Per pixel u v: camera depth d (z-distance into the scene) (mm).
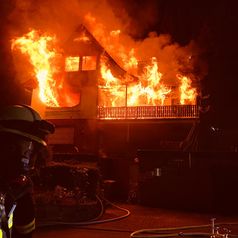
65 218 11570
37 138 1957
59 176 13844
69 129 26094
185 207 17703
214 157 18406
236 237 9305
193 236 9164
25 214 2346
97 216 12852
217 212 16922
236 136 26016
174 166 18781
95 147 25297
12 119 1926
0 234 1735
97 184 14891
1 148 1860
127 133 25250
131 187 20547
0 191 1801
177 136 24672
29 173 2012
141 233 9914
